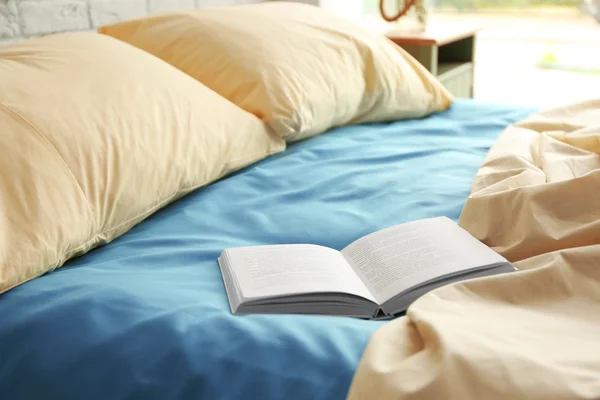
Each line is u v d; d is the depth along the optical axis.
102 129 1.13
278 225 1.18
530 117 1.67
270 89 1.53
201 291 0.91
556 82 3.94
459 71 2.81
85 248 1.06
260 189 1.36
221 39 1.65
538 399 0.60
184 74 1.47
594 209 1.01
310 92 1.60
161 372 0.76
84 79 1.21
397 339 0.73
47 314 0.85
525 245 0.98
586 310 0.78
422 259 0.95
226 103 1.45
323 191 1.34
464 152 1.58
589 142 1.35
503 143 1.48
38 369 0.80
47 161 1.01
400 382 0.65
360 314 0.87
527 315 0.77
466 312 0.77
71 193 1.01
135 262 1.03
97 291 0.89
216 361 0.76
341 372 0.73
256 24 1.73
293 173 1.43
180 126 1.28
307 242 1.12
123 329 0.81
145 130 1.20
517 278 0.83
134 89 1.27
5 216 0.93
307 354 0.75
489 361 0.64
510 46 4.02
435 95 1.98
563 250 0.87
